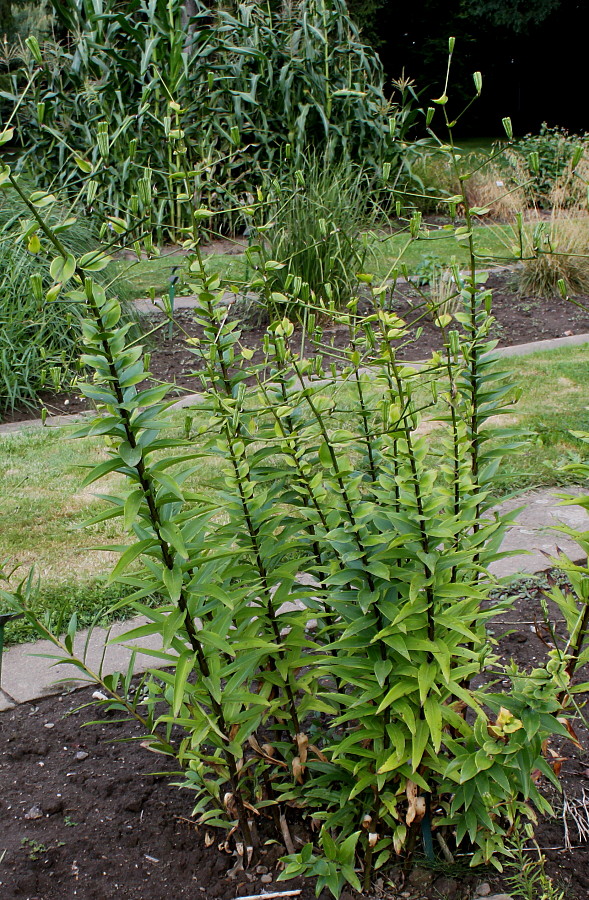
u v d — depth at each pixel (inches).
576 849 86.8
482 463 92.4
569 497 74.5
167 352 280.2
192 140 453.4
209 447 86.4
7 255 253.6
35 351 238.1
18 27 551.2
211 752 100.3
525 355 264.1
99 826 92.0
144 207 74.6
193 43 422.6
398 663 76.7
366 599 73.6
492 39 1147.3
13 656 124.1
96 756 103.5
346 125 470.0
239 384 84.4
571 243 353.1
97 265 64.9
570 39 1136.2
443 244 422.0
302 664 80.7
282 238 287.7
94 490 181.9
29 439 211.0
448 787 78.6
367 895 82.4
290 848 86.5
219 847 88.5
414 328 296.7
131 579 75.8
